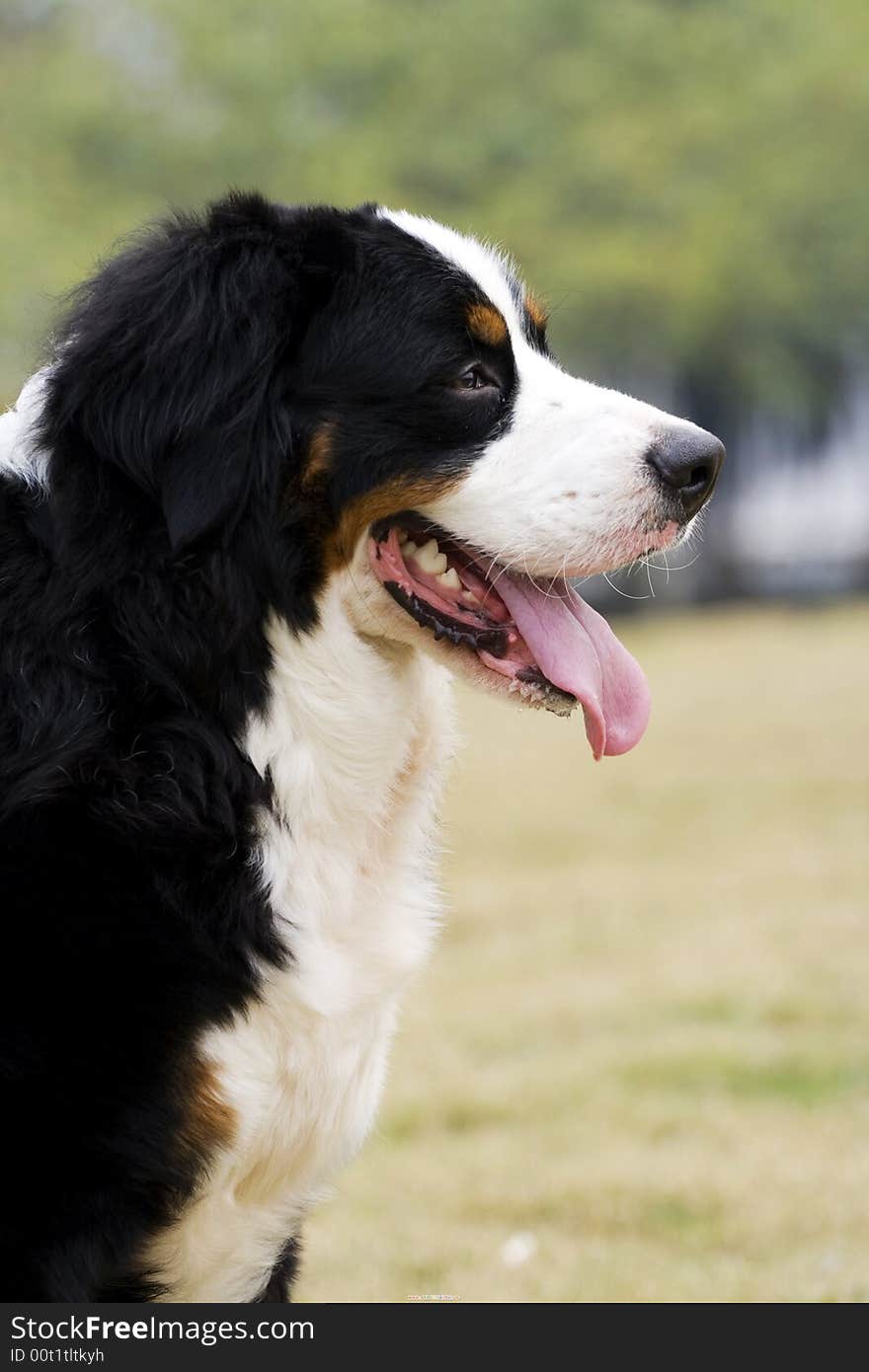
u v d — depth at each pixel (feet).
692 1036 36.52
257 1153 16.33
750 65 218.59
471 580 18.39
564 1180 28.25
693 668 122.93
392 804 17.66
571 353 208.03
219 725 16.38
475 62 204.33
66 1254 15.19
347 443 17.38
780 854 57.11
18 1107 15.11
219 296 16.78
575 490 17.97
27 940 15.31
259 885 16.16
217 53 185.06
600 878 54.49
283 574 16.78
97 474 16.39
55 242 147.02
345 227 17.87
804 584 224.94
